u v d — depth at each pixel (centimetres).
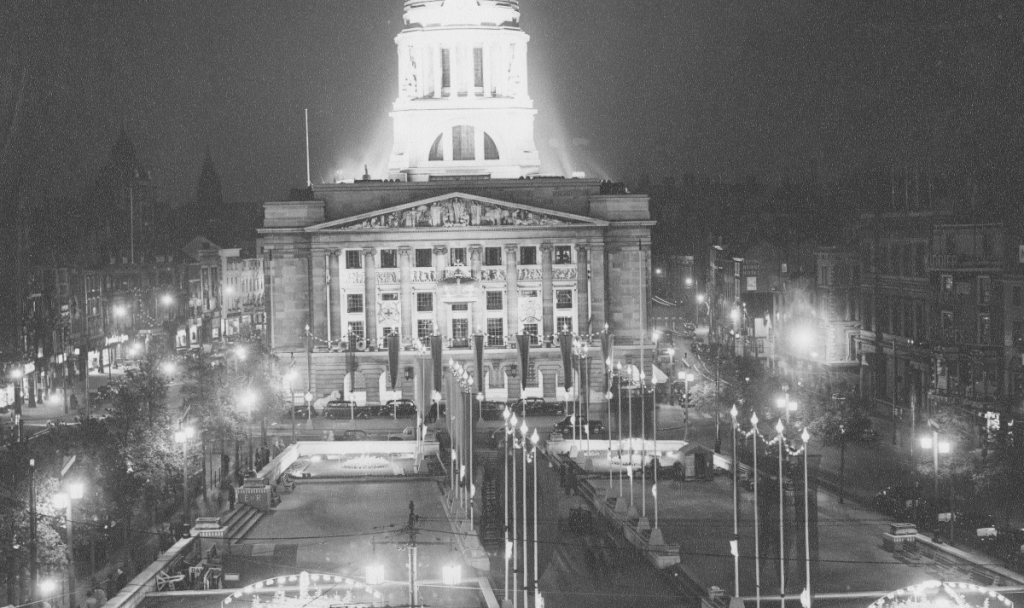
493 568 10425
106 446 11600
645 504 12662
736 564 8725
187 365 16812
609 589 9769
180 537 11000
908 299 17225
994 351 14725
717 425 15188
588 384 19250
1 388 18538
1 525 9106
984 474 11269
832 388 18462
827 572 9862
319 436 17312
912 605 8244
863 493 12669
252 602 8819
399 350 19825
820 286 19562
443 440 16212
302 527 11881
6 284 19838
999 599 8250
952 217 15862
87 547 10900
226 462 14338
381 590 9244
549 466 14762
